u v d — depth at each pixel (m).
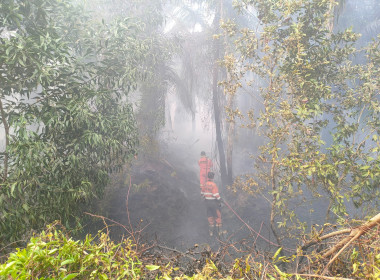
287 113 3.64
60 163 3.72
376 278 1.56
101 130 4.27
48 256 1.47
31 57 3.28
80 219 4.42
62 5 4.18
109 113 4.68
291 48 3.96
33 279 1.43
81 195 3.84
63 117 3.87
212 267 1.77
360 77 4.36
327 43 4.08
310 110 3.63
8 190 3.24
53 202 3.60
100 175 4.29
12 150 3.18
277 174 4.06
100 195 4.62
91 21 4.73
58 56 3.60
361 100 4.25
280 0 3.89
